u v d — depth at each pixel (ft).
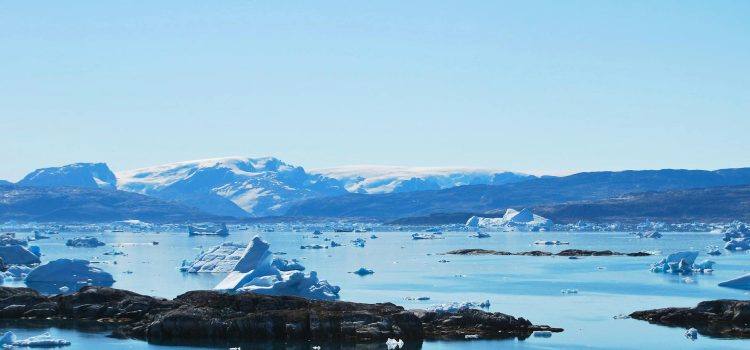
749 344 305.32
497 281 514.27
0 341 295.28
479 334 319.27
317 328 306.14
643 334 323.78
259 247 509.76
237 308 325.42
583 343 307.17
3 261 606.96
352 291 454.40
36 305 351.46
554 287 478.59
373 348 295.89
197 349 291.58
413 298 421.59
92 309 345.31
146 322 325.42
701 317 350.02
